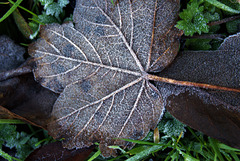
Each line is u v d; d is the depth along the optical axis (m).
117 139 0.32
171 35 0.32
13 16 0.35
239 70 0.31
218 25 0.33
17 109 0.33
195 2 0.31
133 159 0.33
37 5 0.35
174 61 0.32
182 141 0.34
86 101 0.32
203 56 0.32
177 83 0.32
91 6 0.32
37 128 0.35
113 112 0.32
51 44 0.33
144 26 0.32
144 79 0.32
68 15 0.35
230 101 0.31
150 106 0.32
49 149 0.33
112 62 0.32
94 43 0.32
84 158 0.33
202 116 0.31
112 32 0.32
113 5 0.32
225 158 0.34
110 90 0.32
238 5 0.32
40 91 0.34
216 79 0.31
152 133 0.33
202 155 0.34
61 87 0.33
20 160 0.33
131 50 0.32
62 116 0.33
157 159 0.34
